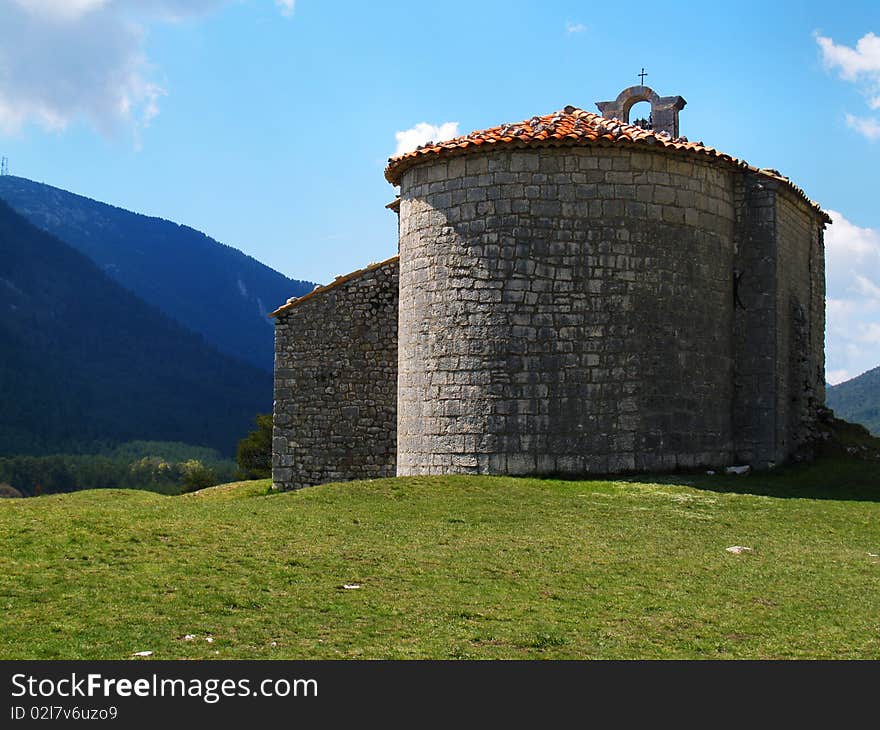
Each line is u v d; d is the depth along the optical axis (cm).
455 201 2302
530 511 1831
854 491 2145
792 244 2622
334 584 1280
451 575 1345
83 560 1338
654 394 2241
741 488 2106
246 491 3111
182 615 1134
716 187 2403
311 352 3106
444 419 2269
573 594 1273
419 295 2355
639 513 1839
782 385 2488
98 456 10712
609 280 2230
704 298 2348
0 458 9769
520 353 2216
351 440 3055
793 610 1238
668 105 2869
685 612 1212
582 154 2248
